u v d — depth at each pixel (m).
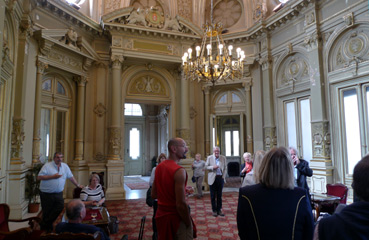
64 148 8.75
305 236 1.66
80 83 9.00
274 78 9.27
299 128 8.46
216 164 6.16
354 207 1.19
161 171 2.58
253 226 1.66
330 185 5.36
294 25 8.47
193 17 10.80
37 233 3.59
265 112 9.47
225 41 10.21
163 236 2.41
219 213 6.03
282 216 1.61
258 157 2.64
